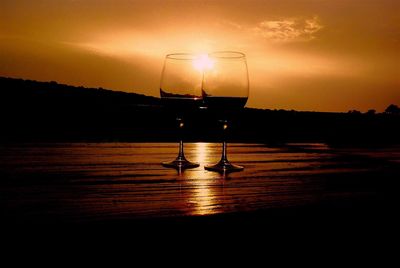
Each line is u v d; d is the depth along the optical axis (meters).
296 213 0.63
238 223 0.60
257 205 0.63
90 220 0.53
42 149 1.08
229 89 0.86
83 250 0.52
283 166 0.95
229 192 0.70
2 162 0.89
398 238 0.71
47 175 0.77
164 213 0.57
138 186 0.71
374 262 0.67
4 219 0.52
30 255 0.51
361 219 0.68
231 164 0.92
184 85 0.90
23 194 0.64
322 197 0.69
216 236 0.59
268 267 0.62
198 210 0.59
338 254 0.67
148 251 0.55
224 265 0.60
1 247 0.50
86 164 0.88
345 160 1.08
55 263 0.52
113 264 0.54
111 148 1.14
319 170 0.92
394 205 0.71
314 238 0.65
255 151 1.20
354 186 0.77
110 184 0.71
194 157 1.03
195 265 0.58
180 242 0.57
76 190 0.67
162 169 0.85
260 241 0.61
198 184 0.74
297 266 0.64
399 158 1.14
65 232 0.51
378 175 0.88
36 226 0.51
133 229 0.54
